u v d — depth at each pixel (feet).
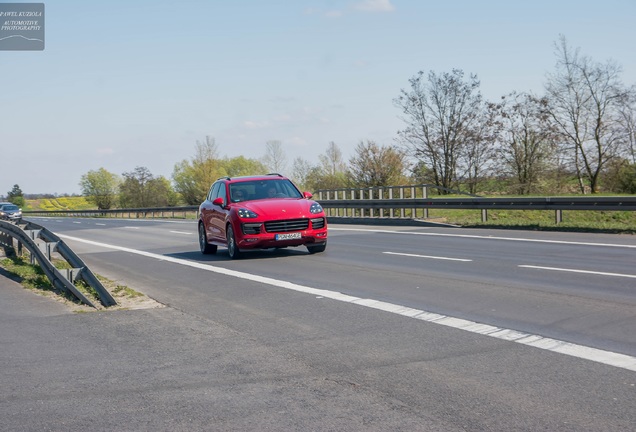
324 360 19.26
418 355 19.33
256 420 14.56
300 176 216.54
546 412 14.24
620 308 24.47
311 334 22.67
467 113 146.51
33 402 16.53
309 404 15.44
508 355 18.88
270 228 45.62
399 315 25.13
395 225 79.46
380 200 86.63
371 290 31.12
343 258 44.73
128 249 63.67
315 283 34.06
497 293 28.71
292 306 28.04
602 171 128.98
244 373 18.28
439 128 148.36
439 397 15.52
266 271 39.83
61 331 25.21
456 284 31.63
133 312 28.58
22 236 47.03
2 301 33.42
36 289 37.09
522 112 139.13
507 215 82.84
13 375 19.10
